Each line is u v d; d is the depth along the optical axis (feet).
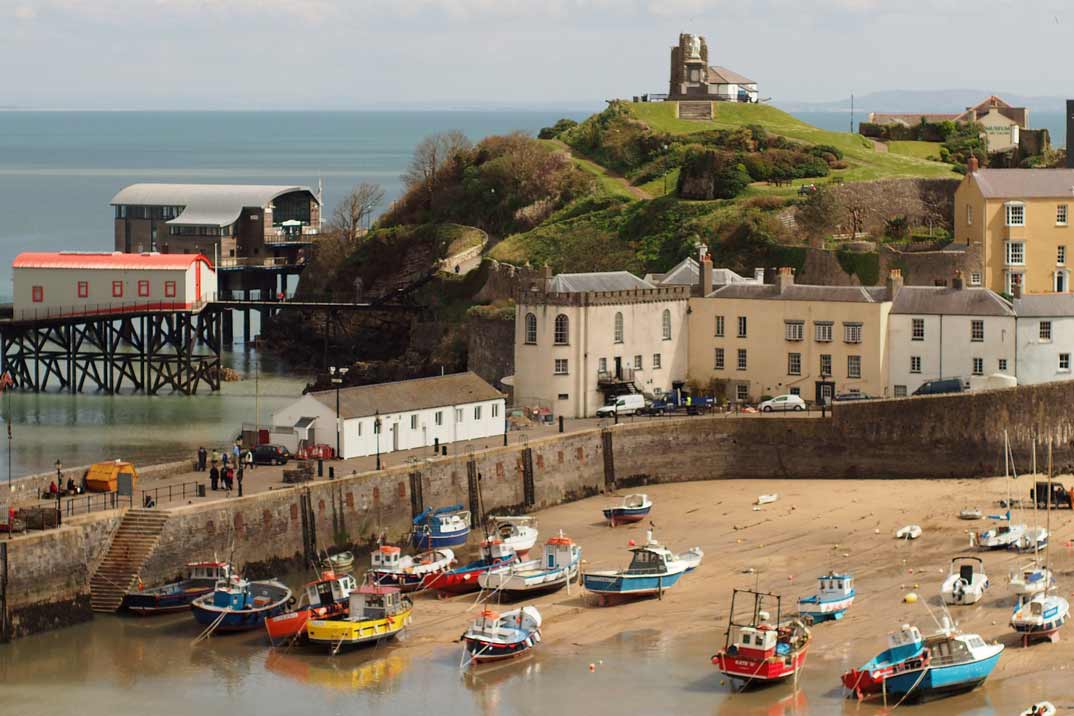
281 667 311.88
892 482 451.53
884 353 484.33
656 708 289.74
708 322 503.61
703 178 650.02
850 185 636.48
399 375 608.60
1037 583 338.34
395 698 296.71
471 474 417.49
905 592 346.95
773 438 461.37
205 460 403.54
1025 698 289.94
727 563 373.40
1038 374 473.26
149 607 336.49
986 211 553.64
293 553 372.79
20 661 312.71
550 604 349.61
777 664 295.69
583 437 448.24
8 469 466.70
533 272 497.05
